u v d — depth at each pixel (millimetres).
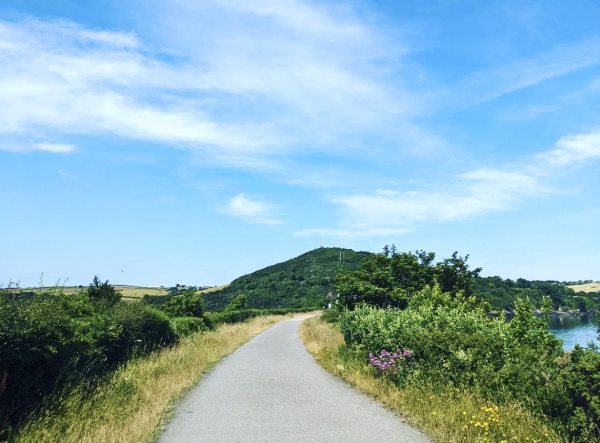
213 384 11211
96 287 15984
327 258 109875
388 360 10812
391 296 22562
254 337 26719
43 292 10617
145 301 16000
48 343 7312
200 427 7312
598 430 5707
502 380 7918
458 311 13930
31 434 6102
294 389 10516
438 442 6398
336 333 22953
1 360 6500
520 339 9797
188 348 16047
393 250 24578
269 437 6727
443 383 8664
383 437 6672
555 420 6367
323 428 7195
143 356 13008
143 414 7672
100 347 10008
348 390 10375
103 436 6426
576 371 6164
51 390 7449
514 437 6031
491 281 30625
